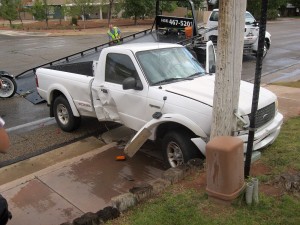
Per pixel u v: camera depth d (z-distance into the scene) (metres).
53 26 39.78
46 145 7.25
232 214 3.97
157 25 14.48
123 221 3.98
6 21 50.88
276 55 18.45
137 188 4.46
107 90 6.49
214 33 15.74
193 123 5.16
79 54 13.09
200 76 6.39
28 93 11.05
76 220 3.90
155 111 5.68
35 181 5.62
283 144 5.95
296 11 60.03
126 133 7.73
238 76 4.53
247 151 4.56
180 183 4.75
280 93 10.16
